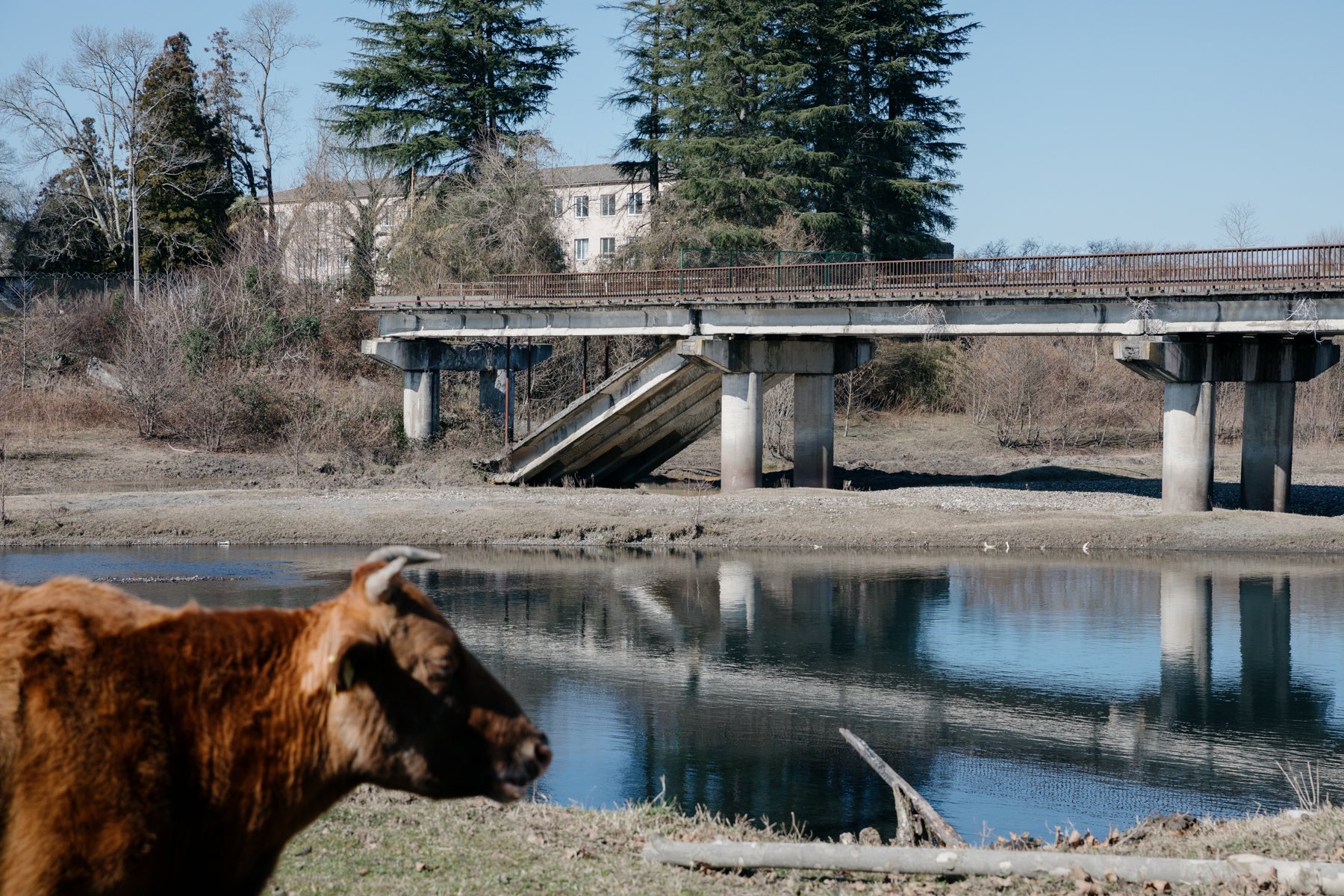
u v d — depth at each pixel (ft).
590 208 325.62
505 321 169.99
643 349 220.64
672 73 242.99
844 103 240.12
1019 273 136.77
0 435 178.09
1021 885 31.76
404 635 15.20
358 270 245.86
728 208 236.43
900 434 236.02
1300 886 30.42
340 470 173.78
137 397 187.73
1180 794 55.26
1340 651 84.23
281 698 15.08
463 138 248.32
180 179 265.95
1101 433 235.61
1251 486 141.59
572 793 53.26
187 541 130.93
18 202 266.57
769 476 180.75
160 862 14.33
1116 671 79.36
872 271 148.56
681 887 31.07
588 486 169.27
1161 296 126.62
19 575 107.24
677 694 73.00
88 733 14.01
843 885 32.55
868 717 68.33
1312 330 119.55
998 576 113.70
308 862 31.45
